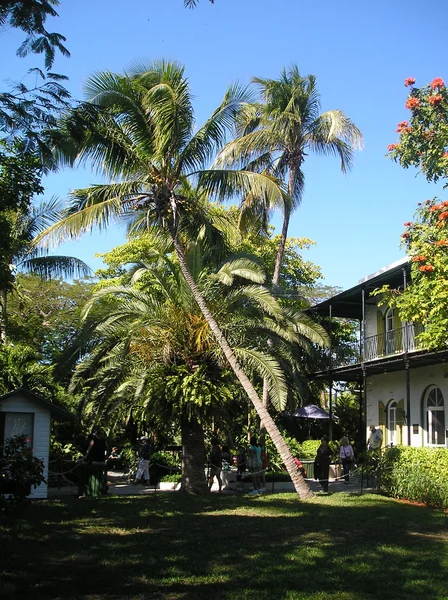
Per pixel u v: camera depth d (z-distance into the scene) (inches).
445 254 496.1
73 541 368.2
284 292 735.1
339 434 1209.4
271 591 269.3
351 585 278.5
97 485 623.8
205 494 635.5
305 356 1009.5
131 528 413.7
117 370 641.0
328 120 894.4
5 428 583.5
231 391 652.1
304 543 365.7
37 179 422.0
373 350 895.1
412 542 370.0
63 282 1230.3
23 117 411.2
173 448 849.5
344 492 661.3
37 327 948.0
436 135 566.9
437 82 568.4
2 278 403.2
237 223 877.8
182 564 314.3
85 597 259.3
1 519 444.5
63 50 404.5
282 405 602.5
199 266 661.9
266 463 716.7
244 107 641.6
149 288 886.4
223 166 849.5
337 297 948.0
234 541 370.6
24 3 377.1
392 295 528.1
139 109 614.2
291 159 923.4
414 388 874.8
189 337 634.2
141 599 257.4
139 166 625.9
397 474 596.4
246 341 659.4
